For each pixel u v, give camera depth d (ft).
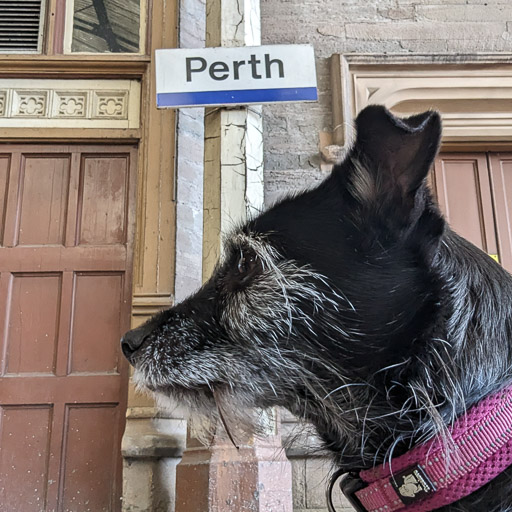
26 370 7.97
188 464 5.65
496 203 8.80
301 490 6.86
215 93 6.45
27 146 8.91
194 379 3.44
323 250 3.20
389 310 2.99
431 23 9.03
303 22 9.00
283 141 8.54
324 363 3.11
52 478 7.54
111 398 7.83
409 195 2.96
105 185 8.77
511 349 2.75
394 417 2.90
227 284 3.57
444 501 2.51
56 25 9.29
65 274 8.35
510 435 2.51
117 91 9.09
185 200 8.47
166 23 9.16
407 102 8.86
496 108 8.80
